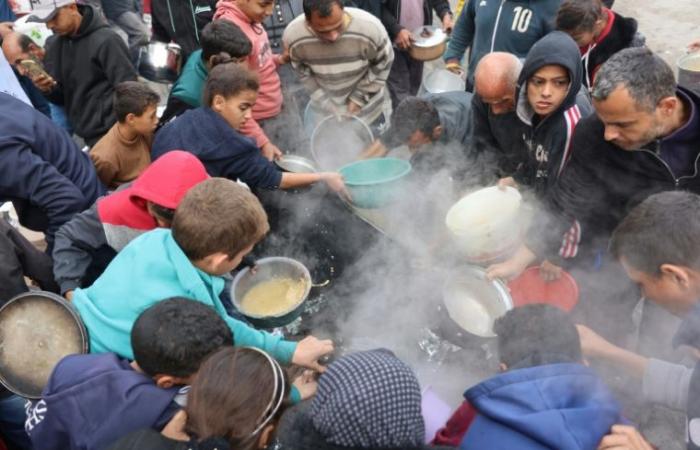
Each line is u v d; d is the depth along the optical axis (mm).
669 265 1182
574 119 1856
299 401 1373
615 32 2537
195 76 2562
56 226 2004
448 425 1250
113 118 2990
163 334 1189
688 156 1563
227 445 955
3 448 1737
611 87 1451
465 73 3803
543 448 1010
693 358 1392
